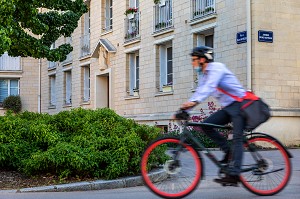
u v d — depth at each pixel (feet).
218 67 20.12
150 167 25.14
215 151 21.79
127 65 78.23
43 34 45.96
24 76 112.16
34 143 32.42
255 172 21.21
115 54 81.76
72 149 29.35
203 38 62.03
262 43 52.08
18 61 112.06
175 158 20.39
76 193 26.05
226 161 20.59
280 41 52.95
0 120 33.53
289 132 52.90
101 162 29.40
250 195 22.75
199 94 19.90
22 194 25.73
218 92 20.67
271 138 21.45
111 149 30.07
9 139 31.99
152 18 70.54
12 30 33.04
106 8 87.86
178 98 64.39
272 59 52.49
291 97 53.26
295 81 53.52
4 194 25.71
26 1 37.70
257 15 52.01
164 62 70.13
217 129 20.75
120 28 80.23
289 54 53.36
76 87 96.63
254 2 52.03
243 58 52.95
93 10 90.94
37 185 28.09
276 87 52.49
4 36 31.09
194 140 20.56
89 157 28.78
